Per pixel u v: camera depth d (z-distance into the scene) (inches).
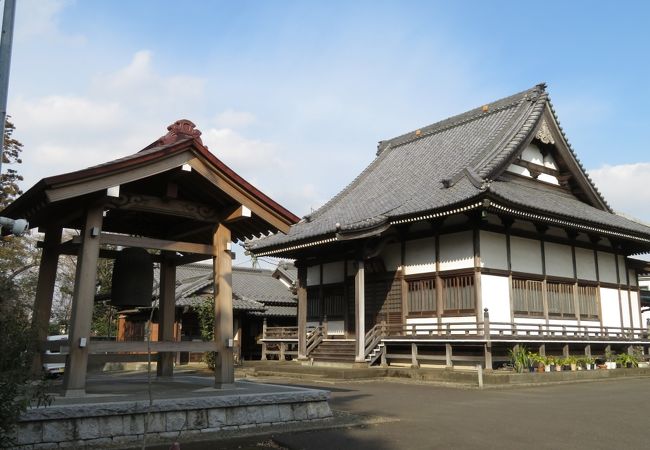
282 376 930.7
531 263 957.8
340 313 1098.7
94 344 362.9
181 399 350.3
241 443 334.6
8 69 299.1
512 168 1051.9
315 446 334.6
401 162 1300.4
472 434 380.2
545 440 362.3
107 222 506.6
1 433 249.0
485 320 804.6
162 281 514.9
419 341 886.4
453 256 909.2
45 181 343.3
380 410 490.0
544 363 831.7
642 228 1125.1
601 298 1085.8
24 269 1109.7
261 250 1090.1
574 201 1154.7
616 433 388.5
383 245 972.6
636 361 1015.6
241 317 1438.2
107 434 320.2
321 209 1188.5
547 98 1086.4
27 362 244.7
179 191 442.0
